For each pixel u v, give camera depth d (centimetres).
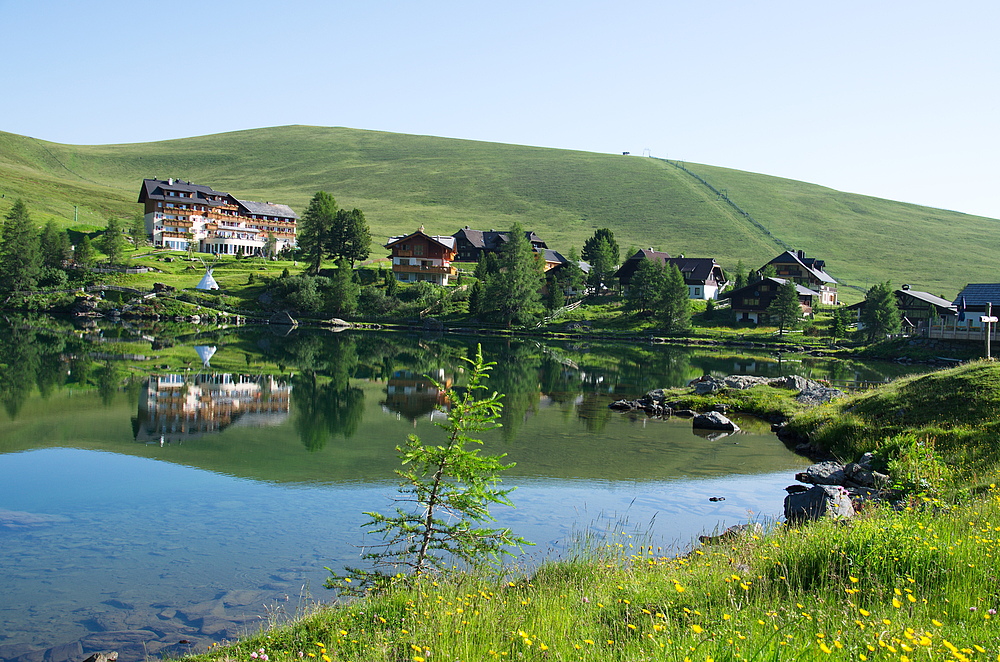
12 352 6612
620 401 4875
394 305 12650
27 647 1441
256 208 17750
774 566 1218
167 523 2252
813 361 9062
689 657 836
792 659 824
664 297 11788
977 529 1352
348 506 2458
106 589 1738
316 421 3984
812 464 3216
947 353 9019
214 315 11581
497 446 3459
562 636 993
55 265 12519
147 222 16500
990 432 2794
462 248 17025
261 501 2505
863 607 1027
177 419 3925
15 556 1952
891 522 1342
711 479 2925
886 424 3281
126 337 8769
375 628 1162
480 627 1039
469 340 10544
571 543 2025
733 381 5309
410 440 1552
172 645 1451
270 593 1717
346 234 13900
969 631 911
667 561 1517
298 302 12225
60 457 3091
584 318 12631
